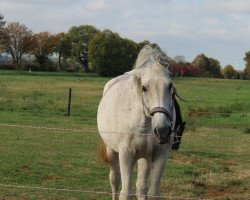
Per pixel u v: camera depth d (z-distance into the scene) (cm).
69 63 10369
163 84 518
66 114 2181
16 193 809
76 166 1055
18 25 9806
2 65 9550
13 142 1329
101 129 673
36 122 1848
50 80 5569
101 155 700
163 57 551
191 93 4244
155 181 580
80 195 817
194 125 1959
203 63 10200
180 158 1216
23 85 4141
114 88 655
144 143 570
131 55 7825
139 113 559
